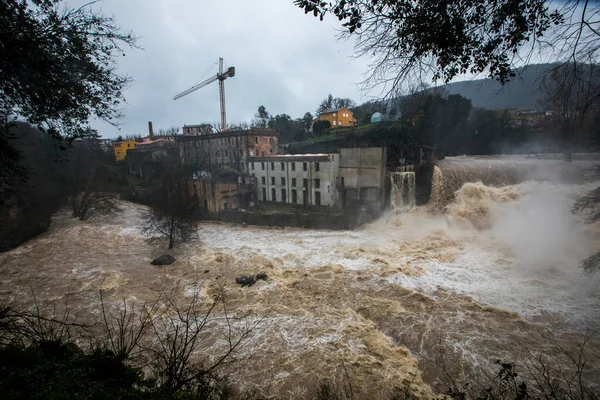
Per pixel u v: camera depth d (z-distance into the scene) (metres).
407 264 24.97
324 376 13.27
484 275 22.55
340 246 30.30
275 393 12.41
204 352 14.65
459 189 38.31
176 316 17.83
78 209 43.69
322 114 74.81
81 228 37.66
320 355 14.52
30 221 34.75
